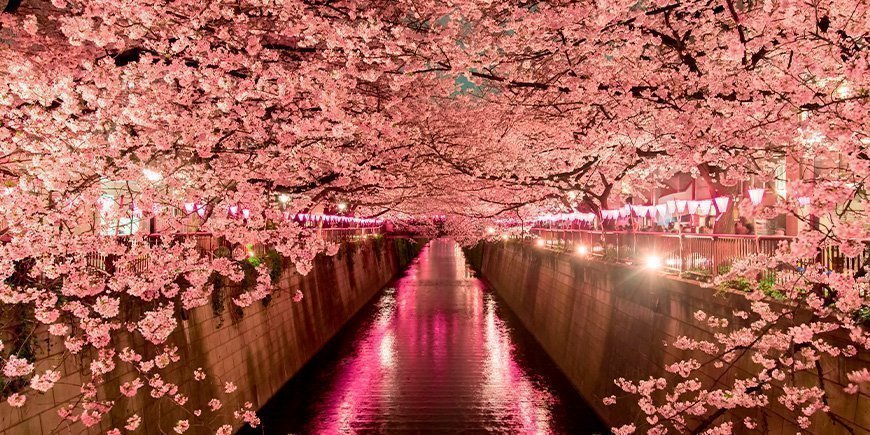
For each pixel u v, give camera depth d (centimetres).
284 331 2062
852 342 692
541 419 1644
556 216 2694
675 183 1931
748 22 713
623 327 1536
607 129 1063
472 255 7506
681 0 788
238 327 1642
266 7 943
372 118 1063
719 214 1109
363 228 4531
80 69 973
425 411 1711
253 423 1066
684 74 905
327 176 1248
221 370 1482
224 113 981
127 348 929
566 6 845
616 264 1669
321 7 973
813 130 663
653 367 1298
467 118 1544
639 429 1305
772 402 848
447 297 4184
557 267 2459
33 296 743
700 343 892
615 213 1716
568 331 2116
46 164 737
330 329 2738
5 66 893
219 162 979
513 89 1198
